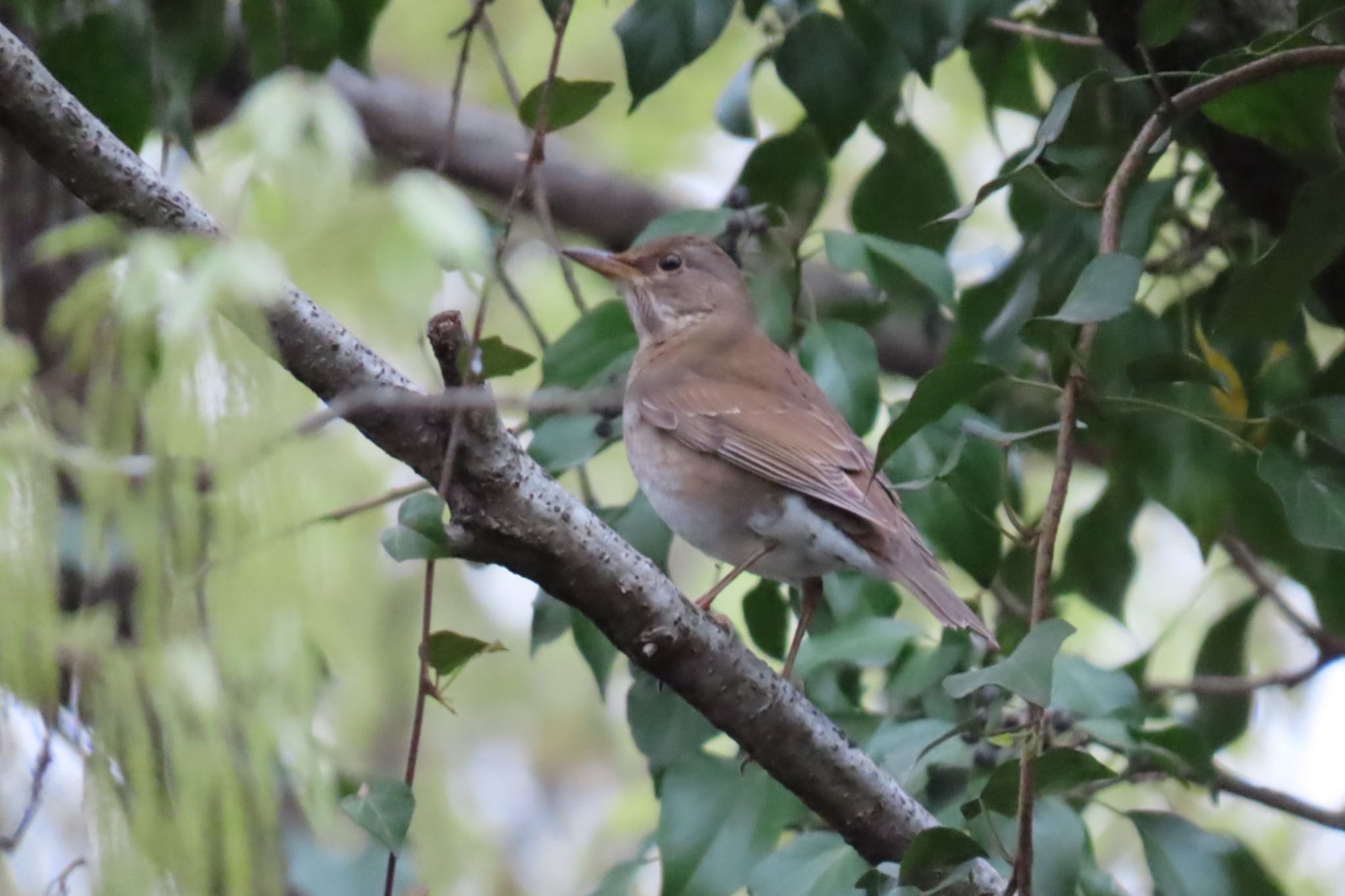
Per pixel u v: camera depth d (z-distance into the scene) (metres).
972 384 7.11
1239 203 9.41
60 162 6.74
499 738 16.48
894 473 8.94
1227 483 9.41
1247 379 9.93
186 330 4.20
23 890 4.84
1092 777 7.13
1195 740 8.22
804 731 7.98
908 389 14.43
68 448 4.59
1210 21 9.01
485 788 16.27
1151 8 7.71
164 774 4.61
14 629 4.50
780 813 8.54
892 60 9.22
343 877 8.93
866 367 9.07
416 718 7.40
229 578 4.53
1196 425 9.38
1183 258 10.25
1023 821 6.67
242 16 9.20
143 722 4.50
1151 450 9.46
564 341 9.16
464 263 4.25
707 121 15.57
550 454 9.03
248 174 4.25
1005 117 14.73
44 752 4.76
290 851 8.95
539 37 15.63
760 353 11.33
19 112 6.63
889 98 10.25
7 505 4.52
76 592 7.30
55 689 4.57
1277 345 10.09
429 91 14.89
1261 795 9.70
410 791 7.04
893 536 9.59
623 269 12.00
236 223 4.27
